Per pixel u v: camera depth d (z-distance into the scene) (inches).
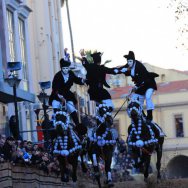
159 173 1007.6
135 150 944.3
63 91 967.6
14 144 1054.4
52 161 1224.2
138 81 968.9
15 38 1732.3
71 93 975.6
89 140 975.6
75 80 977.5
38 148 1202.0
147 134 939.3
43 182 1159.0
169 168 3563.0
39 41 2187.5
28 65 1849.2
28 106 1803.6
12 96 1429.6
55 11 2450.8
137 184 1021.8
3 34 1606.8
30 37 2172.7
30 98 1530.5
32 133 1825.8
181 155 3572.8
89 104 2795.3
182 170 3597.4
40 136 1556.3
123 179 1606.8
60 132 926.4
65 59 992.9
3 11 1622.8
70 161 952.3
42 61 2177.7
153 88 970.7
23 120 1710.1
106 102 968.9
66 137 932.6
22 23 1840.6
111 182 952.9
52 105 966.4
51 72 2190.0
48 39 2201.0
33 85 2011.6
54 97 965.8
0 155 1016.9
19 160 1046.4
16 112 1258.6
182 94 3656.5
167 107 3668.8
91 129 991.0
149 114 964.0
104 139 951.0
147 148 940.0
